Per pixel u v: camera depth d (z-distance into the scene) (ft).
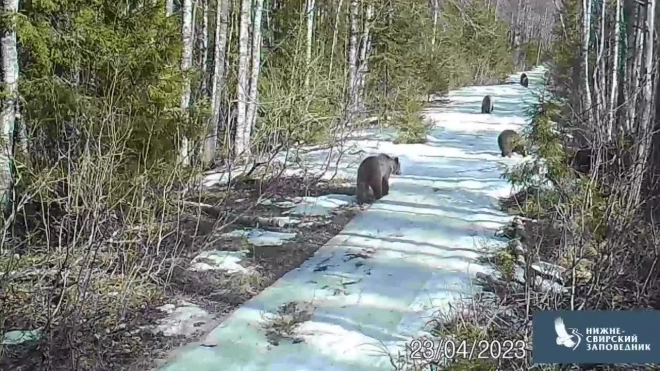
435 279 25.71
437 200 37.50
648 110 28.81
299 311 23.17
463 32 119.55
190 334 21.53
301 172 42.73
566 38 66.80
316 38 73.46
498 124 74.02
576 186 22.00
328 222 33.60
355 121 54.13
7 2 27.91
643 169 22.82
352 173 44.47
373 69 74.38
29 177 25.39
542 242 22.26
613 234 20.16
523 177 27.84
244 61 52.26
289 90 47.21
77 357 18.62
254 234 31.50
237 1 70.59
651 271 20.03
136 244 23.84
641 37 44.21
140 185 24.04
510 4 206.39
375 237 31.17
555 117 27.96
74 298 20.18
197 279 25.63
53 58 30.73
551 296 19.36
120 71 30.12
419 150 54.75
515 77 164.96
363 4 71.10
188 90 42.65
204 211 33.04
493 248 28.73
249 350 20.47
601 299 19.57
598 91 45.32
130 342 20.76
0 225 20.89
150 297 23.45
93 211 20.48
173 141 31.07
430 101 94.63
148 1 34.65
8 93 27.20
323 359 19.89
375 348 20.45
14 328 20.58
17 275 21.40
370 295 24.47
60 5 32.19
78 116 25.32
